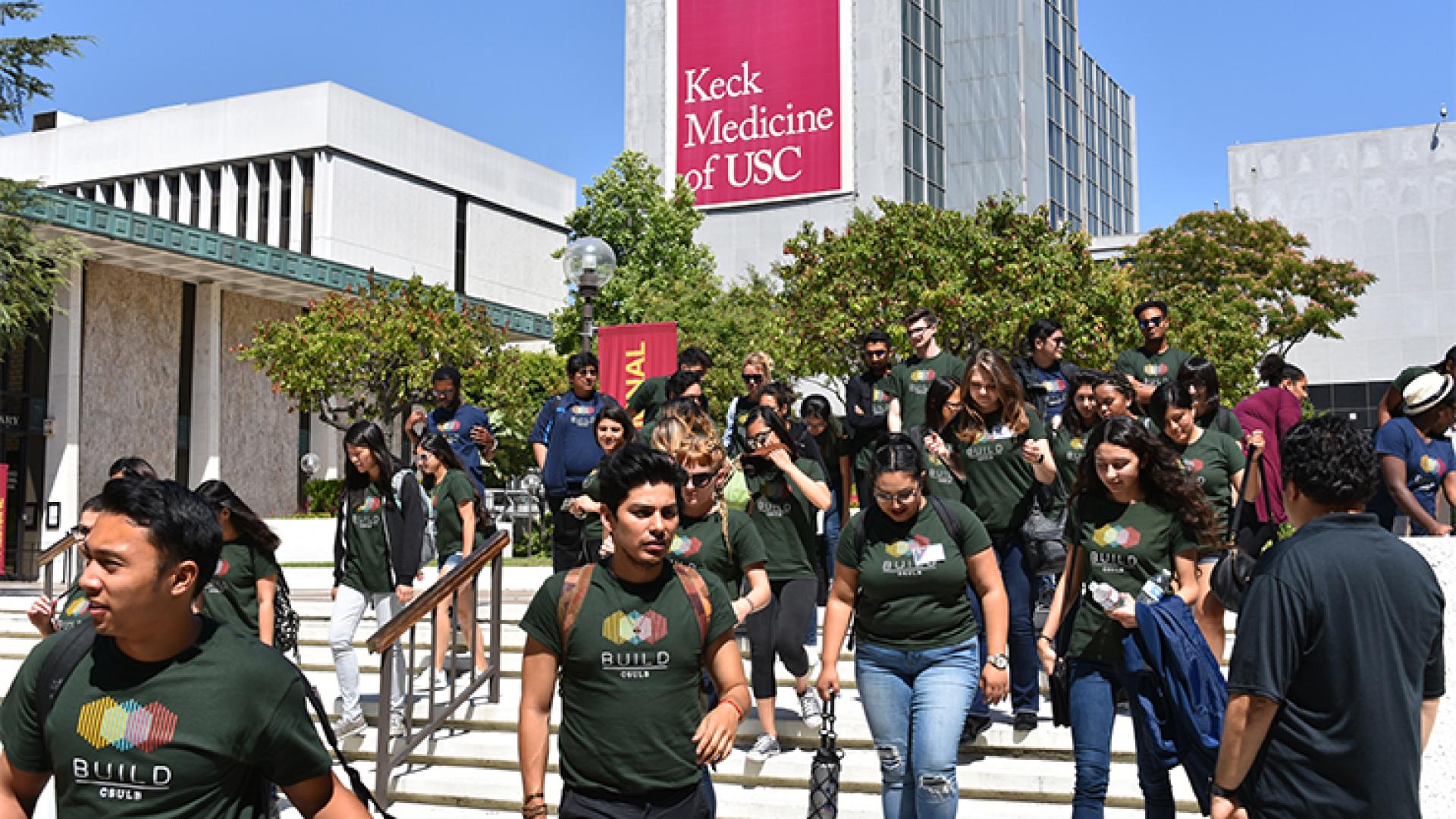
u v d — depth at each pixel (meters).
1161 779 4.18
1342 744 2.71
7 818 2.35
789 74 48.31
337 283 28.41
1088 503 4.56
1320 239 45.28
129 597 2.16
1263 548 7.32
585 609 3.31
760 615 5.99
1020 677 5.90
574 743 3.33
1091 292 22.52
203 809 2.25
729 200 48.88
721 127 49.22
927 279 22.58
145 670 2.26
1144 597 4.19
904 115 47.62
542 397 32.88
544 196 55.03
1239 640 2.84
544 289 54.91
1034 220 22.67
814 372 23.78
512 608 9.98
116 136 45.28
